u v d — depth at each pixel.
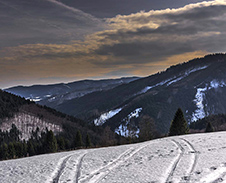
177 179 10.10
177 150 16.86
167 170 11.66
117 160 15.50
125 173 11.92
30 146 73.75
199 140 20.80
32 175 12.80
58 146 78.75
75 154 19.64
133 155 16.81
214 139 20.58
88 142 79.69
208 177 9.95
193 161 12.97
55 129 120.56
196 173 10.63
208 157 13.53
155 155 15.90
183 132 54.00
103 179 11.28
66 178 11.87
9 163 17.45
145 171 11.88
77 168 13.88
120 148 21.05
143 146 20.72
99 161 15.55
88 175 12.19
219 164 11.73
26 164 16.12
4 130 101.56
